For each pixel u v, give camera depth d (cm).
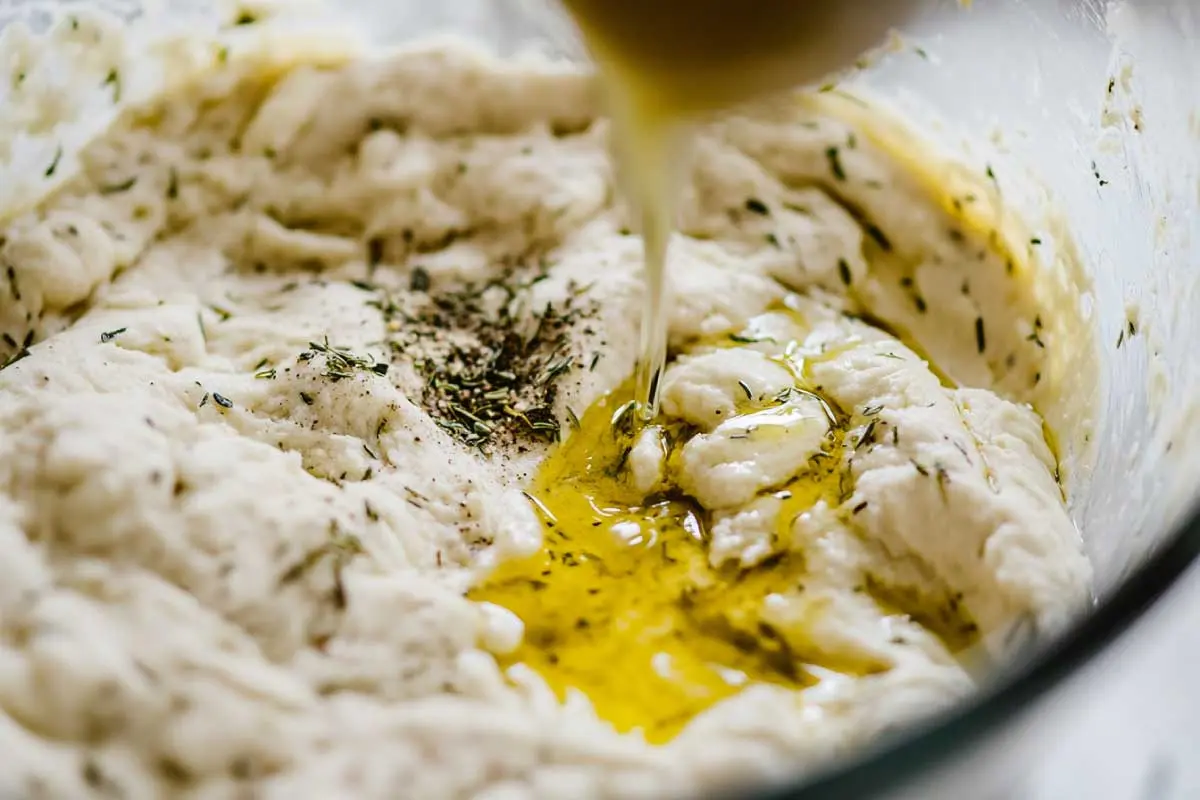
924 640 21
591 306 24
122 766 18
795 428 22
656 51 21
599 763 19
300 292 25
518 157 26
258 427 22
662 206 23
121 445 20
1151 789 20
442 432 23
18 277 24
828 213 26
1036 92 24
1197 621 22
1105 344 23
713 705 20
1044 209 25
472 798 19
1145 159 22
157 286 25
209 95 26
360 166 26
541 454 23
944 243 26
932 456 22
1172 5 21
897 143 27
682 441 23
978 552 21
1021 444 23
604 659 21
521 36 27
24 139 25
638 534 22
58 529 20
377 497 21
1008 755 17
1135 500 20
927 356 25
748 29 20
